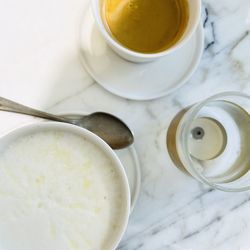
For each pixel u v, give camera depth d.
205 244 0.49
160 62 0.47
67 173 0.43
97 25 0.44
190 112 0.46
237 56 0.50
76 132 0.42
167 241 0.48
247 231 0.49
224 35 0.50
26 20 0.47
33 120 0.47
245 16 0.50
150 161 0.49
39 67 0.47
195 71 0.49
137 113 0.48
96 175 0.43
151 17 0.47
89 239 0.43
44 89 0.47
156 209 0.48
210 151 0.49
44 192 0.43
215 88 0.49
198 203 0.49
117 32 0.46
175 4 0.47
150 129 0.49
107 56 0.47
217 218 0.49
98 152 0.43
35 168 0.43
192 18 0.45
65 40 0.47
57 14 0.47
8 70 0.47
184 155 0.46
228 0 0.49
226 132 0.49
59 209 0.43
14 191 0.43
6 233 0.43
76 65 0.48
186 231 0.49
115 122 0.46
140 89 0.48
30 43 0.47
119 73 0.47
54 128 0.42
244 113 0.49
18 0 0.47
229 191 0.46
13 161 0.43
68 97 0.48
